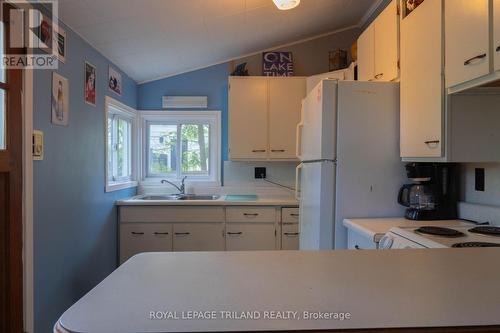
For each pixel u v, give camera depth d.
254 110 3.09
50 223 1.80
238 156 3.09
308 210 2.17
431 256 0.90
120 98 2.87
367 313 0.55
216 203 2.84
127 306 0.58
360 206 1.88
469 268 0.79
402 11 1.80
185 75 3.36
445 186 1.83
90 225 2.31
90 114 2.29
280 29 2.88
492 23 1.15
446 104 1.46
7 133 1.48
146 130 3.45
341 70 2.87
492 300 0.60
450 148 1.46
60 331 0.51
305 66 3.34
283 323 0.52
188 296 0.62
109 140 2.89
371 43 2.23
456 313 0.56
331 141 1.87
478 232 1.40
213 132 3.45
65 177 1.96
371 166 1.88
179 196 3.26
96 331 0.50
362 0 2.71
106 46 2.38
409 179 1.88
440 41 1.46
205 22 2.37
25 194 1.57
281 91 3.09
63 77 1.93
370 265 0.81
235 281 0.70
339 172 1.87
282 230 2.87
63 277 1.95
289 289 0.66
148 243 2.84
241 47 3.10
